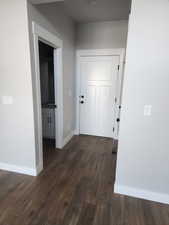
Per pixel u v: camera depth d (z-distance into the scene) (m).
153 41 1.48
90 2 2.44
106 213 1.59
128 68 1.57
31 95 1.97
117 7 2.62
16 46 1.89
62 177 2.16
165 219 1.54
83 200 1.75
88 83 3.59
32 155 2.15
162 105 1.57
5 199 1.75
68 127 3.42
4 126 2.17
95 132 3.81
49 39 2.29
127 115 1.67
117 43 3.23
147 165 1.73
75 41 3.44
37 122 2.15
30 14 1.83
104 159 2.67
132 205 1.70
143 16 1.45
